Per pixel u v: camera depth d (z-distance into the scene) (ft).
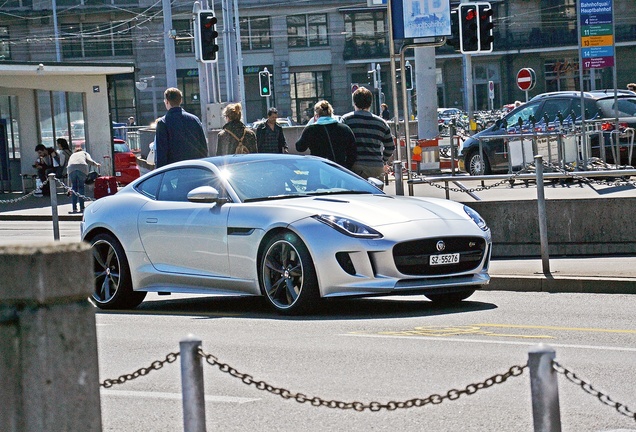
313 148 65.77
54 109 157.38
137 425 27.43
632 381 30.83
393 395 29.73
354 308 48.32
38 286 16.84
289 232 46.11
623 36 343.26
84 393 17.26
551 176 63.41
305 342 38.78
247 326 43.52
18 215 120.67
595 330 40.16
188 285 49.85
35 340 16.92
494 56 351.25
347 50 348.59
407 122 69.10
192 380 18.81
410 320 43.88
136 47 333.83
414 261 45.21
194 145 67.67
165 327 44.50
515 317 44.16
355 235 44.78
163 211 50.90
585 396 29.27
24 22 327.88
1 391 17.11
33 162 157.79
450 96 351.87
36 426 16.98
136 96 335.06
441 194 88.17
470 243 46.75
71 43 330.95
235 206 48.42
